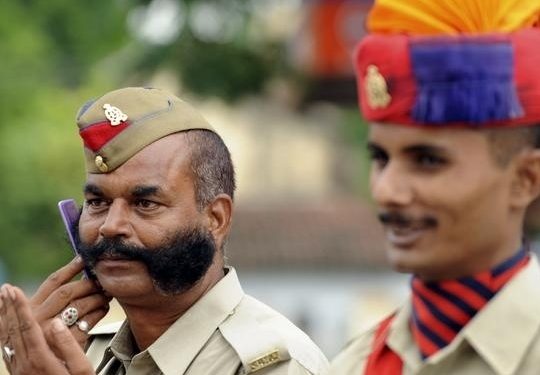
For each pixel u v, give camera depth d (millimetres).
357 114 27375
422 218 5547
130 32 21828
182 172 7074
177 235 7043
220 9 19906
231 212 7332
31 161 23438
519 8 5703
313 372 7207
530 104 5523
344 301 30734
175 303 7219
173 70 20219
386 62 5586
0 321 7078
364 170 34500
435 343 5617
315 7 19188
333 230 31641
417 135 5531
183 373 7172
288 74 20250
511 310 5535
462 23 5660
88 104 7258
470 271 5602
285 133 43281
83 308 7238
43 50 24094
